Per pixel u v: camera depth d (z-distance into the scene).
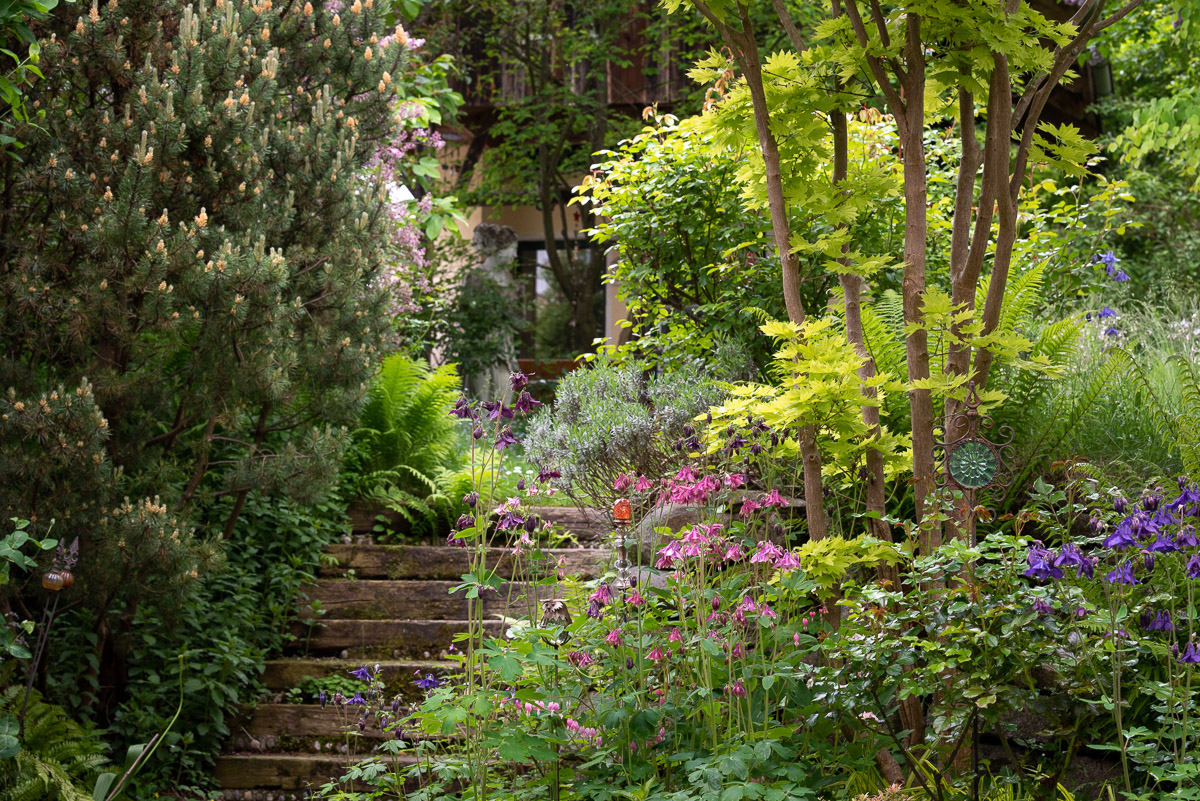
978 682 2.88
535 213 15.70
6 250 4.51
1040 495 3.34
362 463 7.00
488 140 15.15
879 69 3.63
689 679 3.47
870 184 3.78
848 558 3.29
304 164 4.93
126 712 4.60
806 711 3.19
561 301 15.25
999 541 3.02
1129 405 4.71
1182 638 3.32
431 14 14.05
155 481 4.62
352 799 3.72
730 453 3.80
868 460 3.67
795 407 3.40
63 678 4.60
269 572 5.71
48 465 4.16
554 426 5.84
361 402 5.19
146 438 4.79
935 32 3.62
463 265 13.40
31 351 4.48
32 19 4.34
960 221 3.75
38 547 4.26
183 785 4.59
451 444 7.29
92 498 4.26
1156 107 7.55
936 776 3.02
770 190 3.70
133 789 4.39
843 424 3.45
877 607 3.08
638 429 5.12
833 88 3.79
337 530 6.42
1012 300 5.03
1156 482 3.78
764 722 3.20
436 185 13.96
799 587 3.16
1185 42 8.28
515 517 3.65
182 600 4.46
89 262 4.29
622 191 6.46
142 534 4.23
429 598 5.71
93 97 4.57
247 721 4.94
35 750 3.92
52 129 4.41
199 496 4.93
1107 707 2.88
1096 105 11.26
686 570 3.45
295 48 5.18
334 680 5.10
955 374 3.60
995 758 3.56
